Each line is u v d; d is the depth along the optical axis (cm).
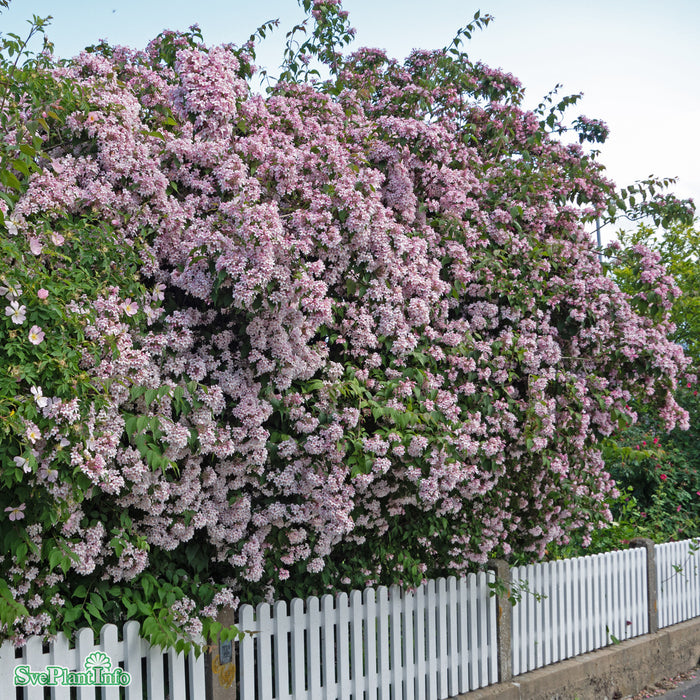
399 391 482
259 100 515
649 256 678
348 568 524
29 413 320
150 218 429
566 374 599
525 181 633
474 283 570
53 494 344
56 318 340
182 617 408
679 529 972
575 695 631
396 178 549
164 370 415
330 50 792
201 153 457
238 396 433
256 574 450
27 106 420
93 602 389
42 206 391
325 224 463
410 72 761
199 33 652
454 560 571
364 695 504
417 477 468
